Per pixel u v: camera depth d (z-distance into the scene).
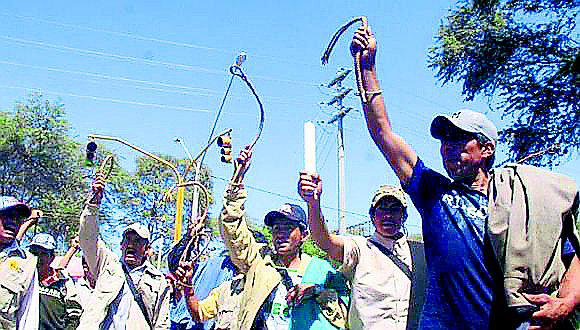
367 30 3.45
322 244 4.36
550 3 15.30
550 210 2.81
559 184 2.87
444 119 3.27
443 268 3.07
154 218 24.00
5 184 33.03
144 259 5.69
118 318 5.31
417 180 3.30
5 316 4.89
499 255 2.86
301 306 4.73
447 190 3.21
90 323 5.17
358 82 3.43
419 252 4.46
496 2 15.62
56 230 33.56
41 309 6.29
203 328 5.11
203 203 5.40
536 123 15.43
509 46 15.54
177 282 5.00
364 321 4.31
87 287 6.87
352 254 4.45
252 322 4.55
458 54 15.72
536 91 15.41
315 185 4.28
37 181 33.69
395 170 3.40
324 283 4.83
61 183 34.19
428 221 3.20
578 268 2.87
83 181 34.72
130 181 31.30
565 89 15.34
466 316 2.96
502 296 2.88
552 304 2.74
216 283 5.43
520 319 2.78
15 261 5.02
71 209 33.56
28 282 5.03
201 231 5.18
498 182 2.94
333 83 24.62
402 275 4.37
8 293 4.90
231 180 4.76
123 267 5.52
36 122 33.94
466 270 2.99
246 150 4.79
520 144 15.39
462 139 3.25
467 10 15.84
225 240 4.71
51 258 6.52
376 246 4.48
